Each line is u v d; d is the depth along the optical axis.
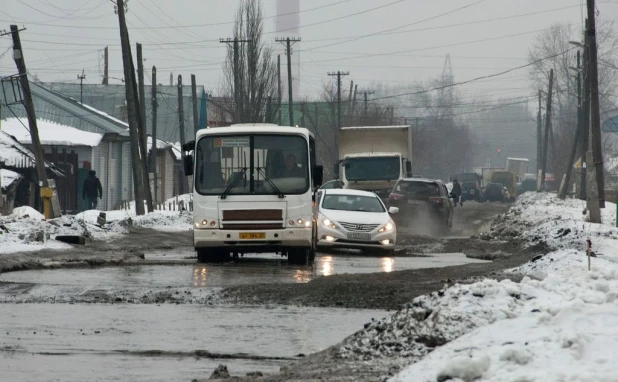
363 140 87.06
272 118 133.00
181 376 16.64
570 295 19.08
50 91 133.12
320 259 47.78
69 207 107.44
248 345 20.11
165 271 38.75
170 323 23.31
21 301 27.64
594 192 61.97
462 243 59.94
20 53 77.31
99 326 22.69
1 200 73.75
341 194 54.34
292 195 43.25
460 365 13.32
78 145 116.69
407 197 74.62
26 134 114.75
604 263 30.03
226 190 43.16
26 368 17.31
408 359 16.83
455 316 17.89
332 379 15.16
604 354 13.73
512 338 15.14
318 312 25.55
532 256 45.72
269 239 43.03
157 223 77.88
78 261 41.81
